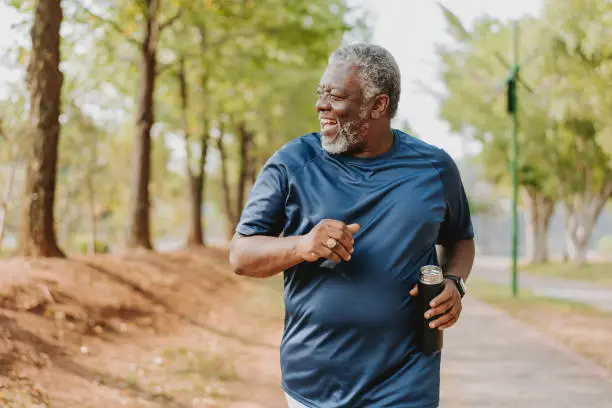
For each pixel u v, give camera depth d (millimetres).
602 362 7465
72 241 32219
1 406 4426
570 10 20891
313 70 22125
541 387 6250
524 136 30578
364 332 2100
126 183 31875
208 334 8641
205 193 43656
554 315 11641
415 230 2111
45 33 9430
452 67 28875
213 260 17844
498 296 15898
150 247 15352
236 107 22344
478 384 6363
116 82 16594
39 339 6234
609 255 56219
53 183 9539
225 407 5426
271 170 2193
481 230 71125
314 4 18203
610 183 32281
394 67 2119
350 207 2096
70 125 20422
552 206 39625
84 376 5617
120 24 15156
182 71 19969
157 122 22750
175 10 16656
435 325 2100
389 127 2168
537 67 23016
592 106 21984
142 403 5215
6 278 7516
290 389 2240
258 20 15781
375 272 2084
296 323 2189
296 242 1941
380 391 2119
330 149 2121
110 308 8195
